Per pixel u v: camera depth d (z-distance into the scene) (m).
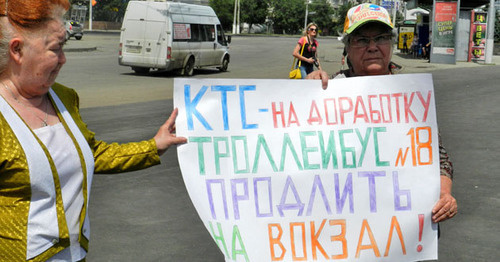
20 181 1.85
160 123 9.47
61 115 2.03
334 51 37.75
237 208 2.48
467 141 8.27
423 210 2.52
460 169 6.75
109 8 82.62
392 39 2.72
